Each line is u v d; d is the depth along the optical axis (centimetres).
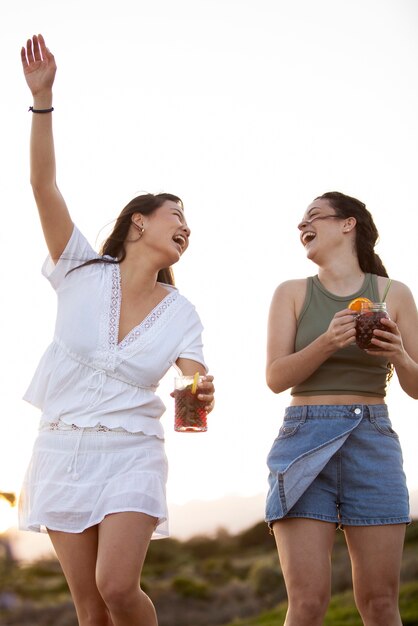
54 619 866
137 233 336
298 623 303
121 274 332
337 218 347
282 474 309
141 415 318
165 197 343
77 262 327
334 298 339
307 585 305
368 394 327
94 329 317
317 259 348
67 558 311
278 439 332
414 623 677
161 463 320
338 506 323
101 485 306
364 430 322
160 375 325
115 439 311
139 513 302
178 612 898
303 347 337
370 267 349
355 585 320
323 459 312
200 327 342
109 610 301
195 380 317
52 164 323
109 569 294
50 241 326
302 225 353
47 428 317
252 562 904
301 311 341
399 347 310
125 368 316
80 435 310
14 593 872
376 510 315
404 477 325
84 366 316
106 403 313
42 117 322
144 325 325
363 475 318
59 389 316
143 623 300
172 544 926
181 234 340
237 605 882
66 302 323
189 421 317
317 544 311
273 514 316
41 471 314
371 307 310
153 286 338
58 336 321
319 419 323
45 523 309
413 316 341
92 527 309
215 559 910
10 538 887
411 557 746
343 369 326
